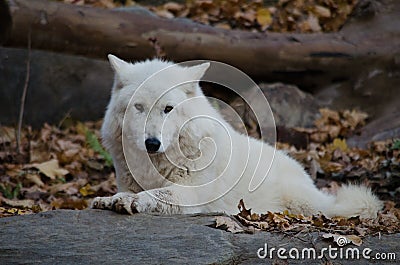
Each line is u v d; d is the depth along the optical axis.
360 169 12.30
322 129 14.95
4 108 16.14
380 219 8.94
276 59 15.34
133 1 18.08
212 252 6.80
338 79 16.08
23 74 16.22
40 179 12.34
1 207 9.80
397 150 12.94
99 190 11.71
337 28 17.36
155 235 7.14
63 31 13.70
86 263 6.61
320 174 12.38
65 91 16.44
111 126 8.25
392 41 16.20
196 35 14.77
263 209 8.95
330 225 7.95
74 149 14.05
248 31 16.20
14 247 6.89
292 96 15.53
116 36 14.11
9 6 13.16
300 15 17.41
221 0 17.50
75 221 7.50
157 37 14.45
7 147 14.38
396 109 15.57
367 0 16.98
